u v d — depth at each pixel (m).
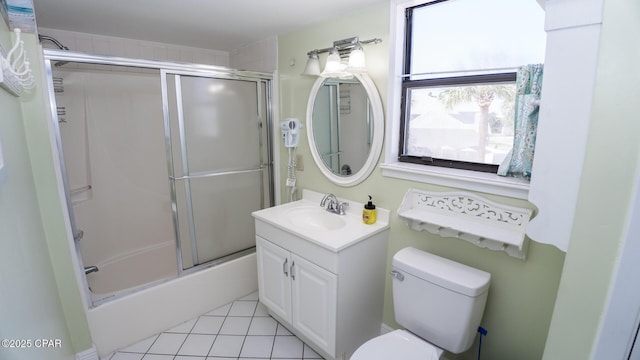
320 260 1.72
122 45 2.59
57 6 1.82
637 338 0.77
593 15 0.81
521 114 1.38
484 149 1.61
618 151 0.75
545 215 0.96
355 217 2.06
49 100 1.60
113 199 2.79
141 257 2.89
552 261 1.35
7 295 0.85
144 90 2.85
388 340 1.44
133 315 2.00
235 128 2.43
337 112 2.12
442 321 1.46
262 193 2.69
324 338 1.79
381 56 1.82
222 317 2.29
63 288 1.72
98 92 2.63
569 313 0.88
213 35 2.48
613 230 0.77
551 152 0.93
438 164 1.78
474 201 1.55
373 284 1.92
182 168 2.21
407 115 1.87
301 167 2.49
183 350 1.97
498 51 1.50
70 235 1.72
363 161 2.01
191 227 2.32
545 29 0.89
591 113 0.79
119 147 2.79
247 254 2.59
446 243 1.69
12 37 1.45
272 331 2.14
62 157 1.67
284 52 2.44
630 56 0.72
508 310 1.53
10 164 1.10
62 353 1.51
